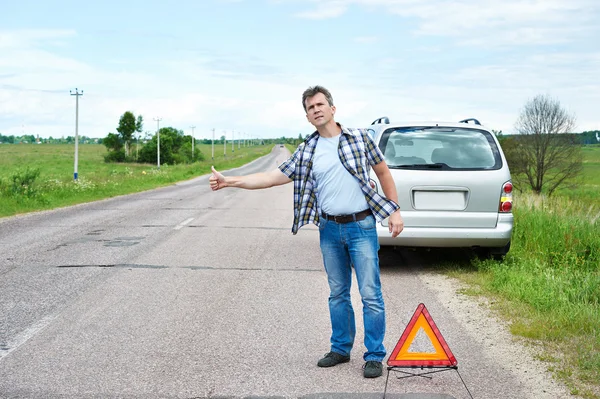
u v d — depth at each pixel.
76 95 34.16
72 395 3.91
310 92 4.36
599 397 3.87
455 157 7.84
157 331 5.39
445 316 5.91
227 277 7.78
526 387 4.08
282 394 3.95
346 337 4.56
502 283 7.06
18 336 5.23
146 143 92.56
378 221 7.73
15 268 8.28
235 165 79.56
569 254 8.38
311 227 13.30
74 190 23.69
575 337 5.12
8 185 20.48
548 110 36.38
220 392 3.98
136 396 3.90
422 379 4.24
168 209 17.66
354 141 4.39
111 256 9.27
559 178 37.72
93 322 5.67
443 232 7.69
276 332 5.38
